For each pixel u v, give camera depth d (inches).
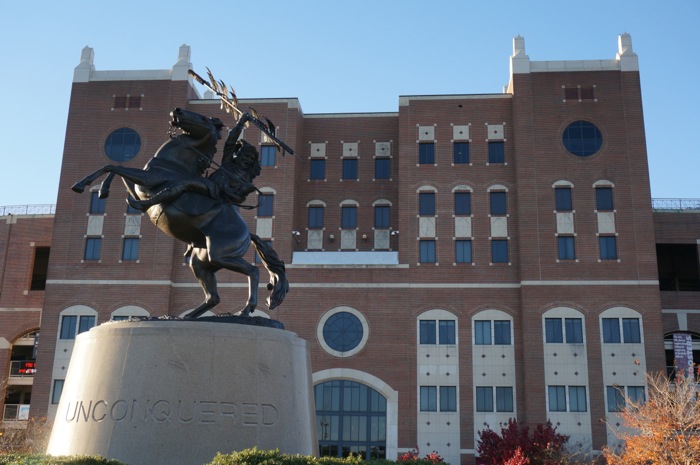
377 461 951.0
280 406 644.7
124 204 2455.7
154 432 602.9
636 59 2454.5
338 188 2615.7
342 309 2346.2
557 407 2213.3
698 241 2529.5
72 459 542.6
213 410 614.2
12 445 2070.6
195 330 629.9
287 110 2544.3
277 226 2437.3
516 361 2283.5
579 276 2301.9
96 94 2559.1
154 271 2395.4
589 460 2111.2
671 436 1636.3
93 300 2386.8
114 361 631.2
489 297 2340.1
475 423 2244.1
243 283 2370.8
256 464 534.3
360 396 2297.0
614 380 2219.5
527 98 2450.8
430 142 2487.7
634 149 2391.7
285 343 666.8
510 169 2444.6
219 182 716.7
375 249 2561.5
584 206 2358.5
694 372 2385.6
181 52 2603.3
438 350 2306.8
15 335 2642.7
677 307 2453.2
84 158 2509.8
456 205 2428.6
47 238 2738.7
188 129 716.0
